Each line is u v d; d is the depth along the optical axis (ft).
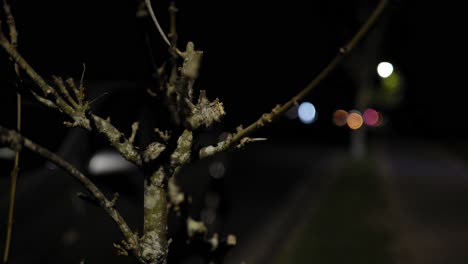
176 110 3.84
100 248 13.44
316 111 88.84
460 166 53.83
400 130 122.42
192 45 4.00
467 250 22.12
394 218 27.68
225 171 21.71
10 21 4.10
